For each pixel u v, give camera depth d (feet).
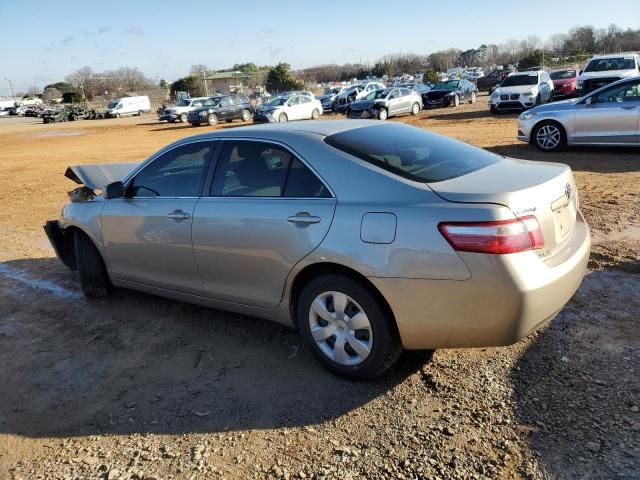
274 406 11.21
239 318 15.47
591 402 10.36
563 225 11.14
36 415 11.62
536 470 8.86
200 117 106.01
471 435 9.82
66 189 41.29
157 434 10.64
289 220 11.62
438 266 9.93
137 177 15.40
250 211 12.35
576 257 10.94
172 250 14.12
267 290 12.49
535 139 39.27
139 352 14.03
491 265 9.58
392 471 9.14
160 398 11.89
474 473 8.93
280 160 12.34
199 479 9.34
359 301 10.96
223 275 13.24
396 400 11.02
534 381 11.19
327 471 9.29
